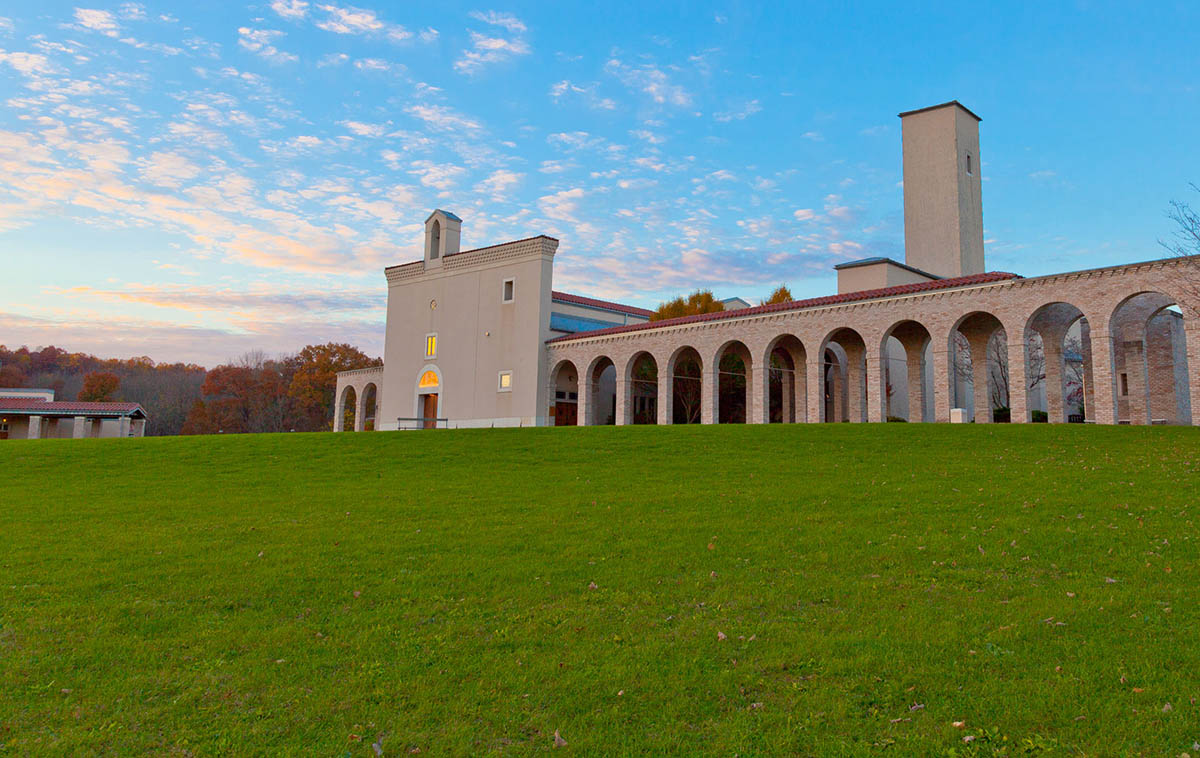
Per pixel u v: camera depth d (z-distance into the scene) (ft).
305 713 22.13
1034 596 29.68
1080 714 20.66
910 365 122.62
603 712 21.88
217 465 75.46
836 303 112.16
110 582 34.17
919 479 56.34
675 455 74.90
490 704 22.54
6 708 22.53
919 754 19.29
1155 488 48.16
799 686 23.07
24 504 55.62
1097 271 89.61
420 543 40.93
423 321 174.50
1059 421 100.17
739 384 166.91
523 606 30.71
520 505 51.88
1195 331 83.05
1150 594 29.04
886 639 26.03
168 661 25.73
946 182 150.10
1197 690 21.47
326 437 93.76
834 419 146.51
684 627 27.99
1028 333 95.45
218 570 36.06
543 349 151.74
